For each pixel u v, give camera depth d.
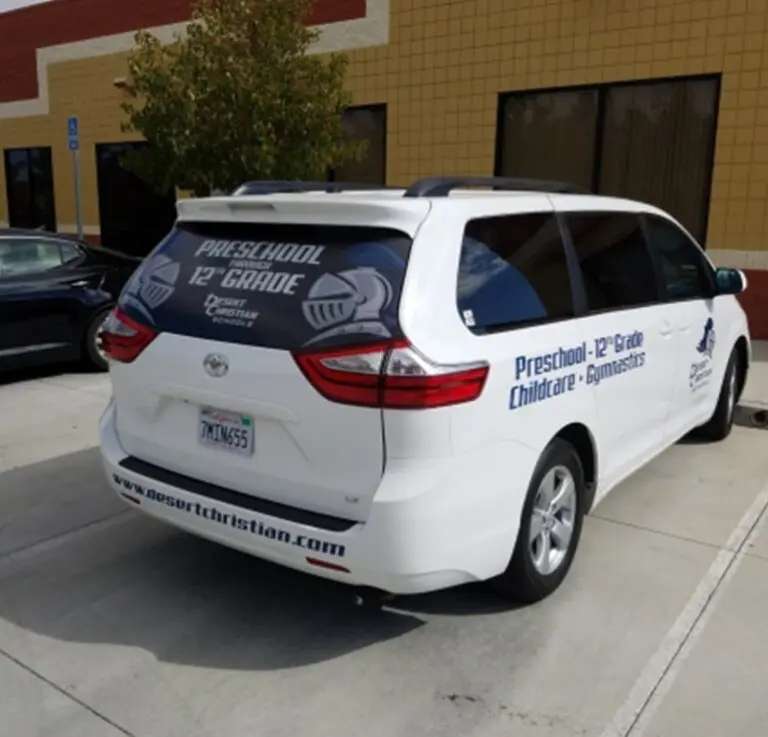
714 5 9.09
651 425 4.68
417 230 3.14
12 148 18.38
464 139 11.15
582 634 3.48
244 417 3.27
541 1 10.22
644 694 3.08
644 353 4.42
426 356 2.96
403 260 3.08
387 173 11.94
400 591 3.09
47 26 16.81
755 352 8.86
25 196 18.47
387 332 2.96
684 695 3.07
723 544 4.37
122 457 3.78
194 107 8.50
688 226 9.83
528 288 3.58
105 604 3.74
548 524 3.70
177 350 3.42
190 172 8.76
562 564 3.81
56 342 8.07
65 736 2.84
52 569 4.08
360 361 2.95
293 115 8.73
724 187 9.37
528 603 3.70
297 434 3.11
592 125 10.24
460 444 3.06
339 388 2.98
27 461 5.65
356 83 12.00
